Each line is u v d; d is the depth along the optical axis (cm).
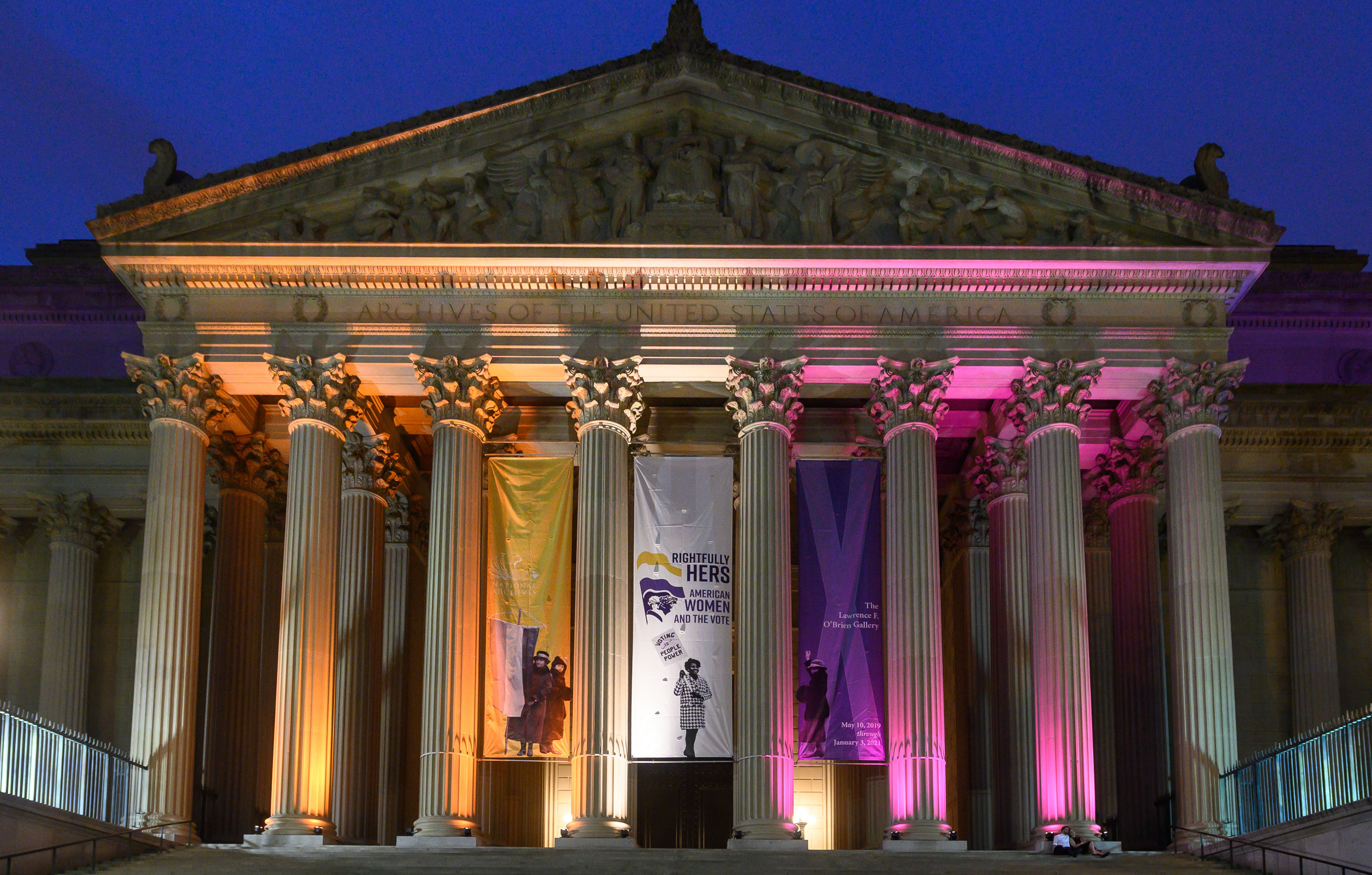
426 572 6394
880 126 5381
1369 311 7144
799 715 5047
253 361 5297
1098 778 5981
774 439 5253
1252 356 7094
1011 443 5819
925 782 4912
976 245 5256
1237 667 6512
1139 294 5347
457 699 5025
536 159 5431
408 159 5391
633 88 5406
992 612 5809
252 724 5703
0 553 6525
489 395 5350
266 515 6147
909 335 5322
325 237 5362
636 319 5334
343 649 5672
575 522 5819
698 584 5144
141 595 5109
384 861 4356
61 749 4538
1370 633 6506
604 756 4959
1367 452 6538
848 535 5228
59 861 4131
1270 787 4625
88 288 7075
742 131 5488
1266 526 6569
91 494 6469
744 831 4903
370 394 5497
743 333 5322
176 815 4894
